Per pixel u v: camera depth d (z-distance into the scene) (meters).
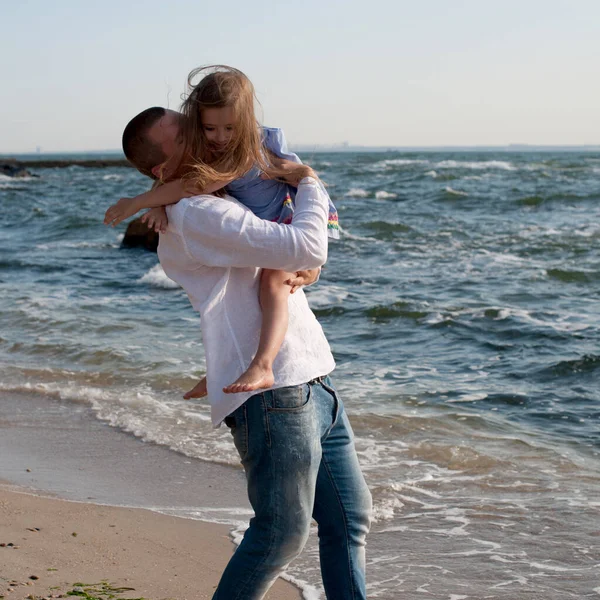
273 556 2.30
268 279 2.30
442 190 32.69
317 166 65.50
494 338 8.95
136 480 4.84
